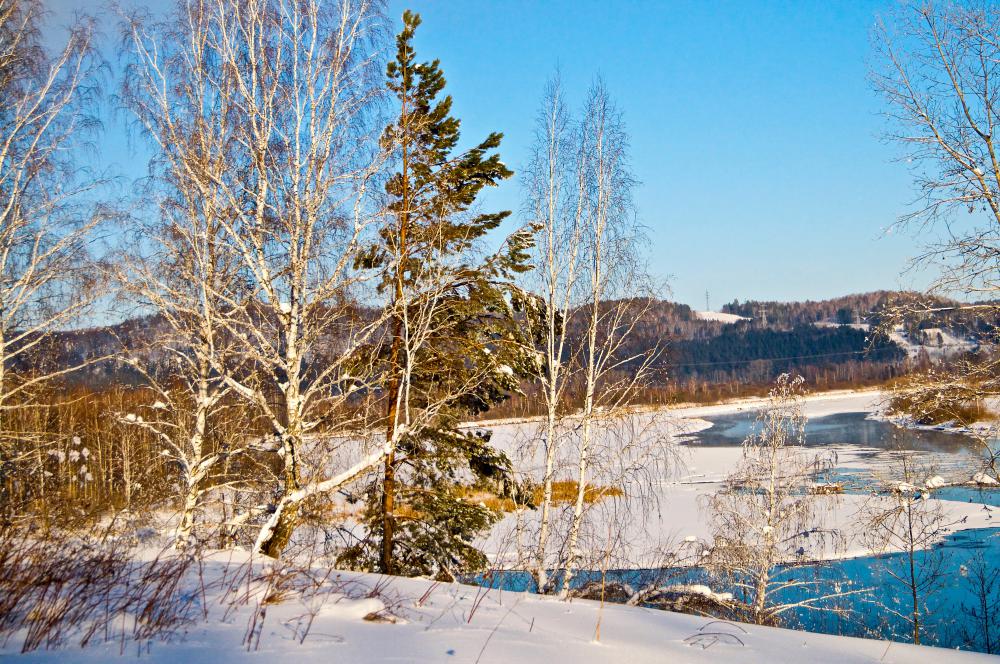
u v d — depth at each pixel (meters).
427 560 10.72
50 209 11.30
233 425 11.29
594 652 4.38
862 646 5.30
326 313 9.54
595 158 13.05
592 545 11.15
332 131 9.48
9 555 5.22
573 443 12.20
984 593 12.80
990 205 9.36
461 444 11.18
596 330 12.38
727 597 10.34
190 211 9.32
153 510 10.66
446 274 10.08
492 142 11.55
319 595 5.22
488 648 4.15
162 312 9.54
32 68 11.13
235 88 9.52
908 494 12.24
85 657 3.40
